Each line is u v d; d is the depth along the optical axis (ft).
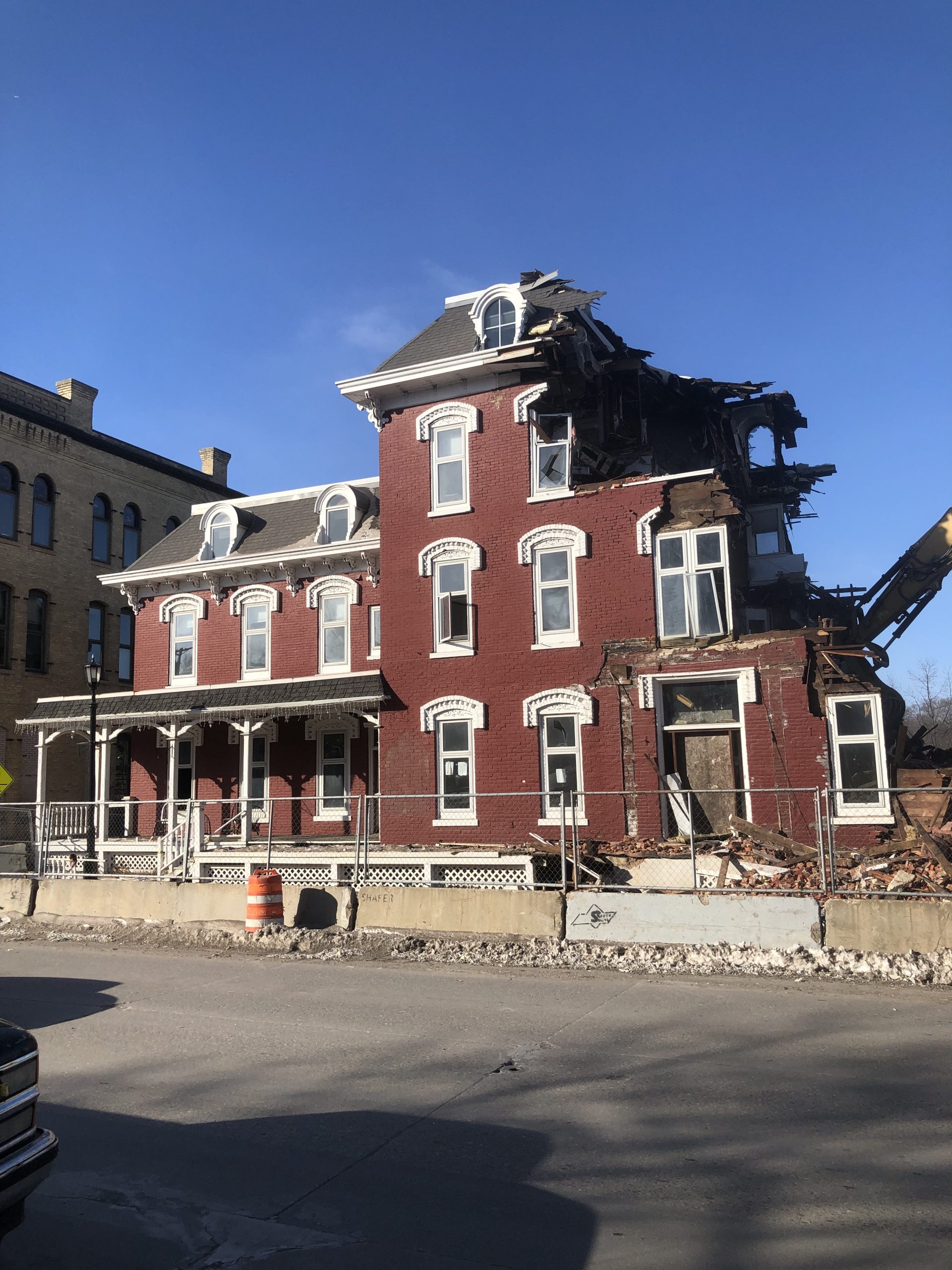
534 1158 19.79
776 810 61.31
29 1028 32.63
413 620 74.33
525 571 71.00
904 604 82.23
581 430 78.54
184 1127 22.11
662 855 56.39
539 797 68.03
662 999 35.47
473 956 45.06
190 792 90.53
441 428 75.61
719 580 65.67
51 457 114.11
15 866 77.66
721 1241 15.92
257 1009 34.76
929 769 63.77
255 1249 15.99
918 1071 25.72
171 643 93.45
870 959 39.60
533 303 76.89
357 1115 22.70
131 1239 16.46
